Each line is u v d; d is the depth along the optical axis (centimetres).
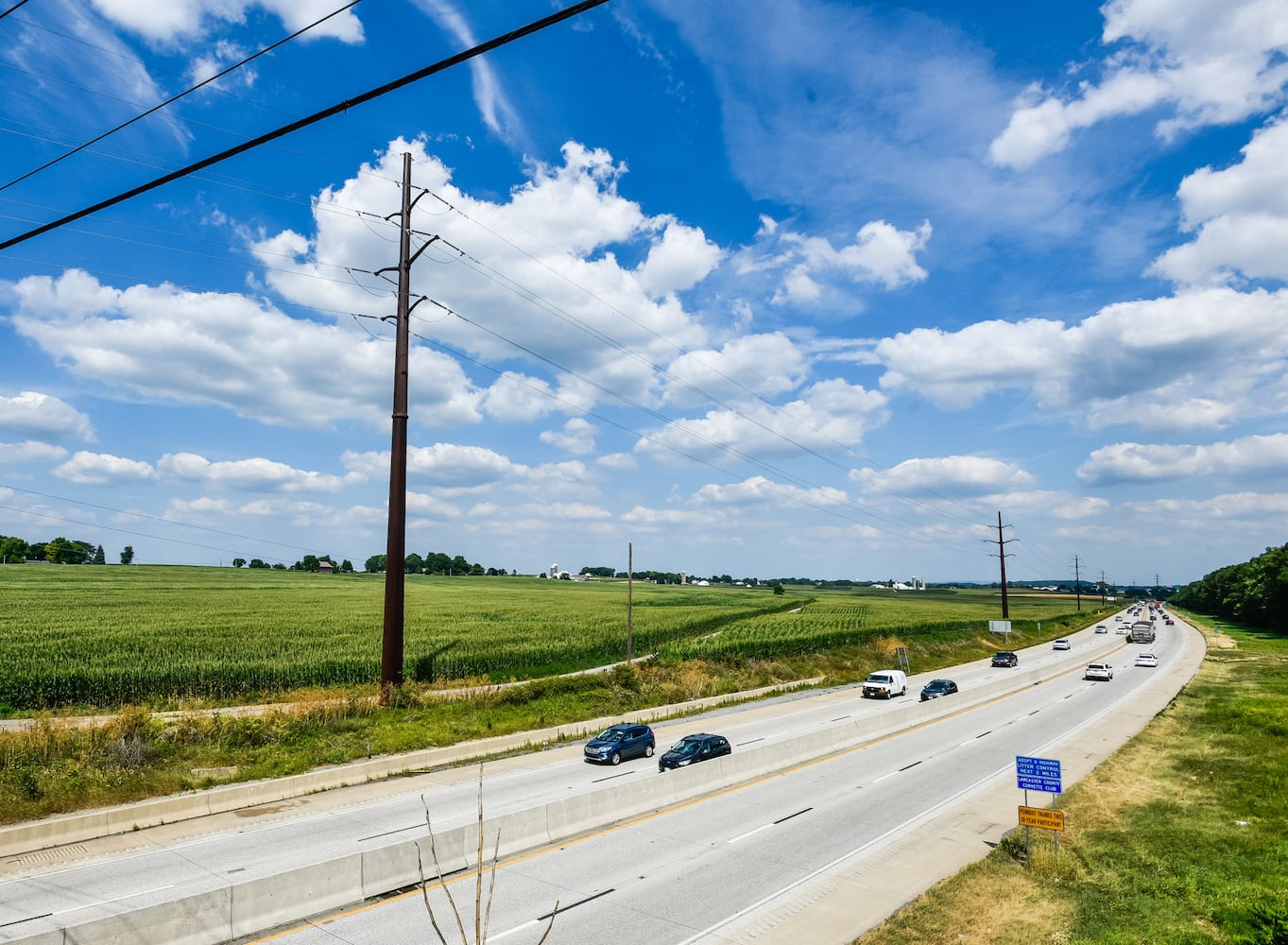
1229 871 1944
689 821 2339
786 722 4238
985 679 6322
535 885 1797
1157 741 3684
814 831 2255
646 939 1517
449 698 4000
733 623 9169
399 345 3756
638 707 4503
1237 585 13825
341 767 2827
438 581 18762
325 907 1600
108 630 6122
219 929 1434
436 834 1847
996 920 1620
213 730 3002
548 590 15375
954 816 2436
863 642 7819
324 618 7281
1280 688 5228
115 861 1934
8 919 1570
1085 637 11256
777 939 1530
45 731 2623
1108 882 1859
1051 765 2017
